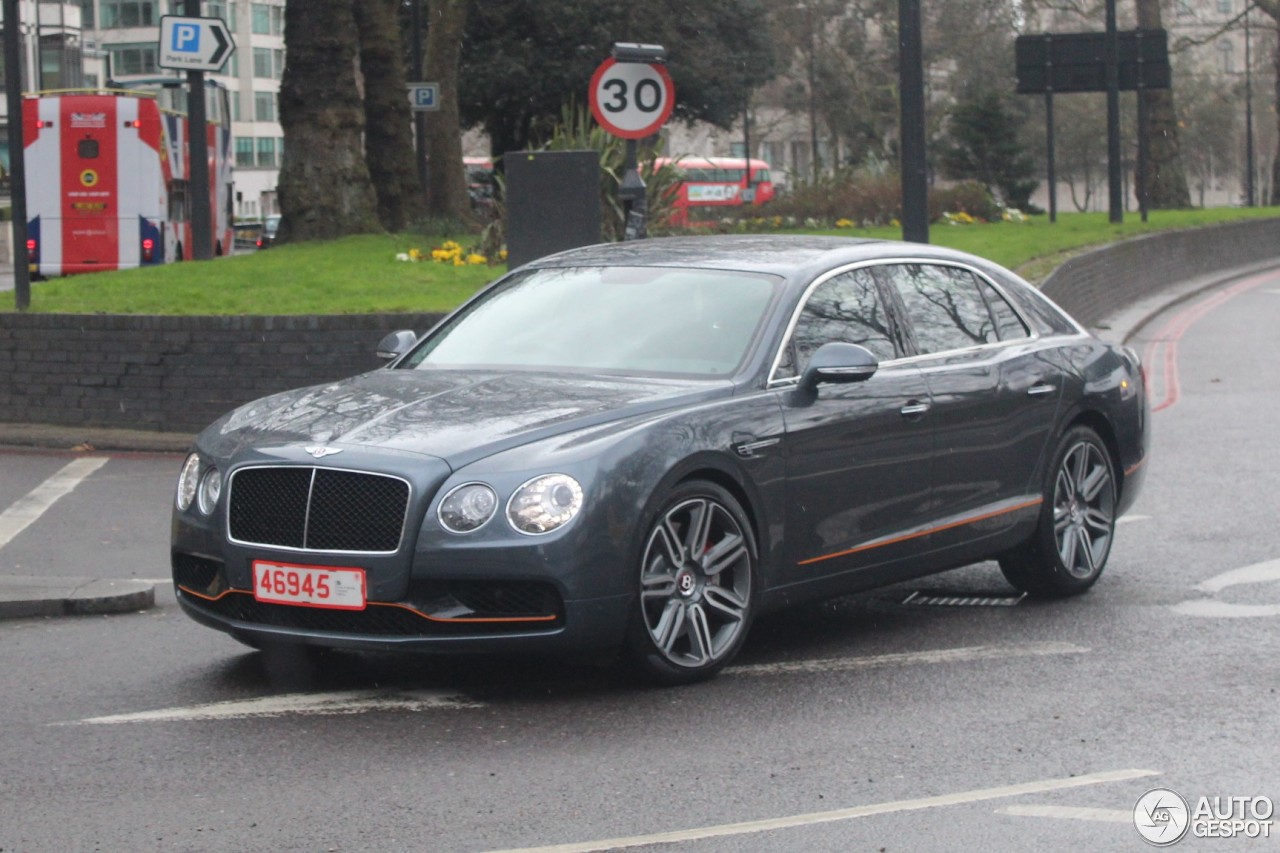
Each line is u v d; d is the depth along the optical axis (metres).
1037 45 43.88
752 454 8.65
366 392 8.98
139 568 12.13
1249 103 100.06
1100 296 33.16
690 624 8.52
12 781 7.05
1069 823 6.48
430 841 6.29
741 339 9.11
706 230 31.81
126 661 9.24
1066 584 10.84
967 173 67.88
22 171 21.08
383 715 8.07
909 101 19.48
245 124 126.75
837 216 40.91
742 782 7.00
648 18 64.31
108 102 39.47
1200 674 8.84
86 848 6.24
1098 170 113.94
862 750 7.48
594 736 7.69
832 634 9.95
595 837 6.32
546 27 63.69
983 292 10.79
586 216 19.14
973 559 10.13
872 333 9.73
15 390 18.95
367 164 34.97
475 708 8.20
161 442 18.00
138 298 21.64
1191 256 44.94
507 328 9.80
